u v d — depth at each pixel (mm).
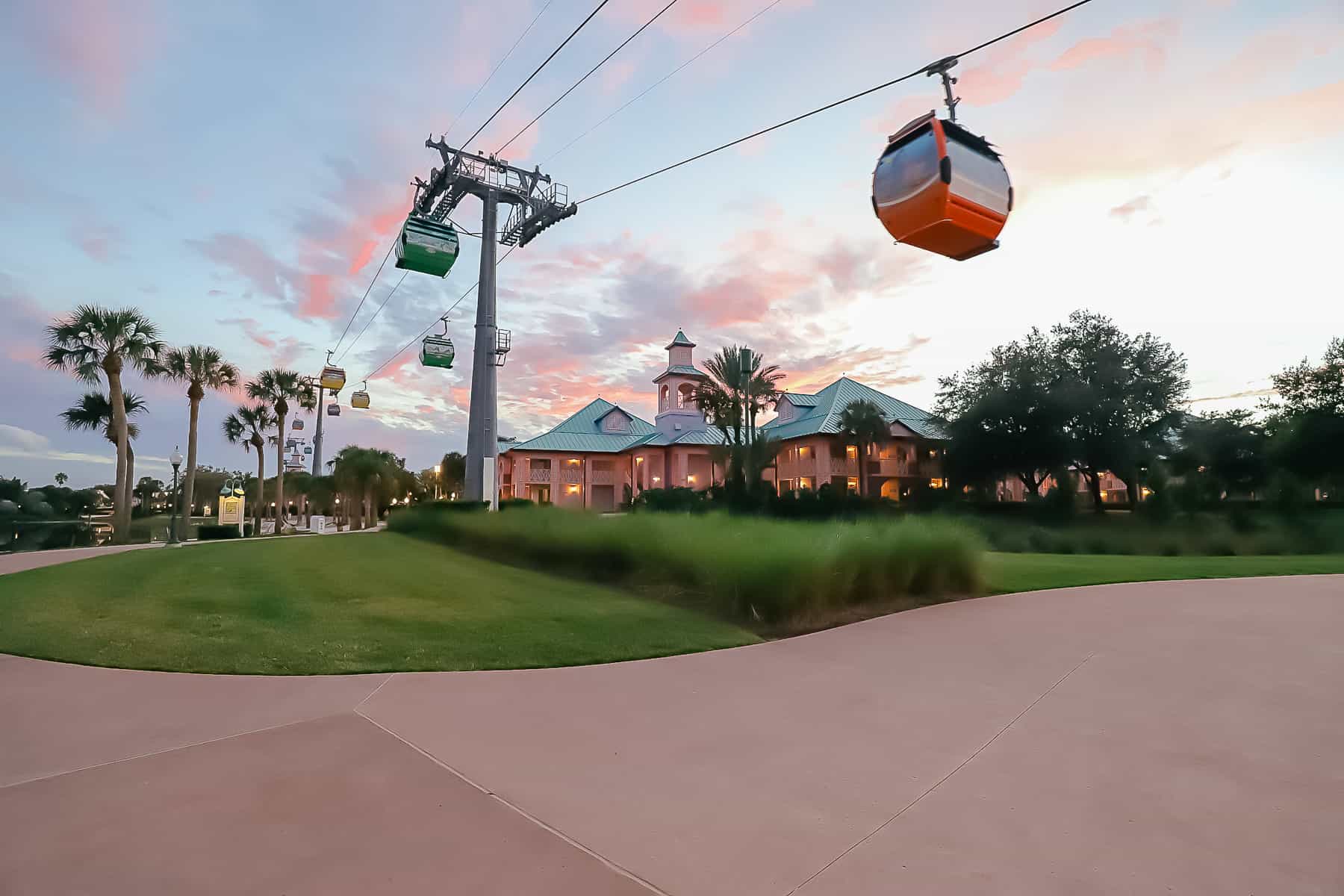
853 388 51594
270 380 52500
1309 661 6305
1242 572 14453
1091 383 40531
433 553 16828
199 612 8453
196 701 4945
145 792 3320
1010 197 6340
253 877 2539
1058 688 5418
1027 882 2525
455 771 3646
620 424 62219
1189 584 12273
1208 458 42094
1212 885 2500
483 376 23812
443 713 4699
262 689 5285
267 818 3049
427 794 3334
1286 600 10180
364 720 4535
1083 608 9523
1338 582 12398
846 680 5668
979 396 43656
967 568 11016
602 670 6031
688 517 12578
